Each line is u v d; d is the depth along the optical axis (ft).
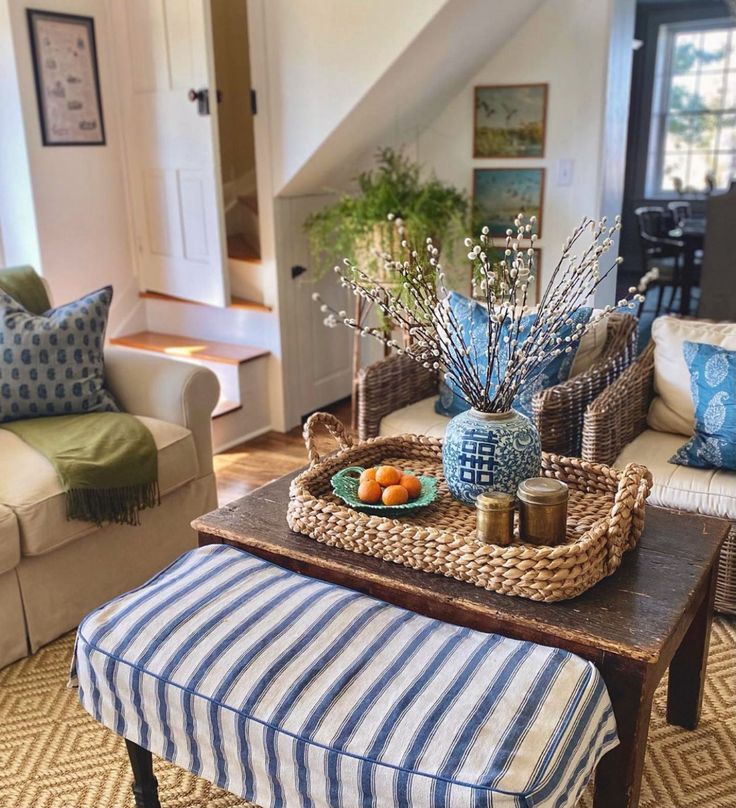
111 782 5.83
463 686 4.25
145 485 7.73
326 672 4.43
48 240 11.89
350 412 13.67
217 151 11.54
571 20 11.28
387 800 3.90
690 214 23.76
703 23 23.31
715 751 5.94
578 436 7.96
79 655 5.00
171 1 11.25
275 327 12.49
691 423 7.94
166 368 8.57
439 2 9.71
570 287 5.29
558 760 3.88
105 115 12.35
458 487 5.68
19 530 6.86
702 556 5.31
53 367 8.24
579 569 4.78
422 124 12.47
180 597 5.12
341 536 5.42
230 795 5.68
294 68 11.09
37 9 11.12
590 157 11.65
